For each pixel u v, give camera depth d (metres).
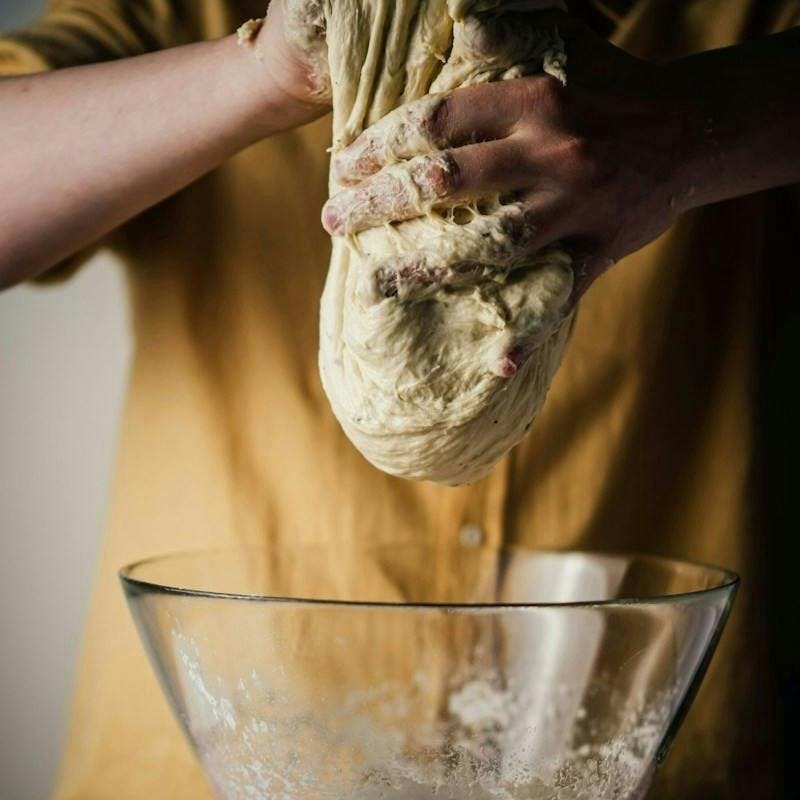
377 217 0.54
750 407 0.94
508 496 0.89
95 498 1.35
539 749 0.56
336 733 0.56
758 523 0.94
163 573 0.68
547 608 0.55
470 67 0.56
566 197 0.55
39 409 1.34
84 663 0.93
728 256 0.93
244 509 0.89
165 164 0.73
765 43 0.67
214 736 0.59
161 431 0.91
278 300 0.91
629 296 0.91
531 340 0.56
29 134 0.74
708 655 0.61
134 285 0.93
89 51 0.87
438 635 0.55
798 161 0.65
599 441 0.90
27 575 1.35
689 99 0.61
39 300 1.33
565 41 0.58
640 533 0.92
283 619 0.55
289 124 0.70
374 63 0.56
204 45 0.74
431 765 0.56
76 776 0.92
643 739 0.58
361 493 0.88
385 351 0.56
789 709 1.13
